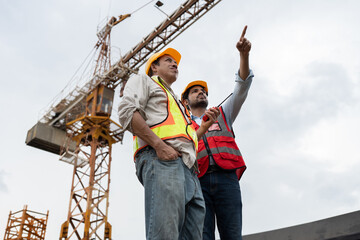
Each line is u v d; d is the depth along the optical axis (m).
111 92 34.75
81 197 31.06
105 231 30.06
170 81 2.99
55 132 37.69
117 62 34.06
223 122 3.96
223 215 3.59
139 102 2.44
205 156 3.72
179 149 2.42
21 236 25.91
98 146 33.84
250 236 6.34
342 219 5.41
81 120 32.91
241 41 3.48
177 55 3.16
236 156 3.80
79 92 34.47
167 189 2.22
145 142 2.47
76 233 29.50
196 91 4.43
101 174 32.44
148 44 32.88
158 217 2.16
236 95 3.91
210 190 3.65
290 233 5.90
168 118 2.52
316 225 5.67
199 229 2.39
